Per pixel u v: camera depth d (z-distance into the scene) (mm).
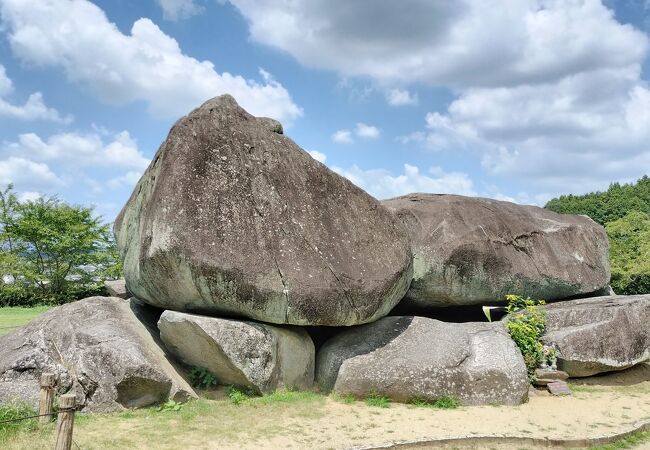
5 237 24891
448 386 8531
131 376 7648
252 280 8289
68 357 8117
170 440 6523
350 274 9078
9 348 8555
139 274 8891
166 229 8117
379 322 9797
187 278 8195
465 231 11234
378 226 9867
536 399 8992
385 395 8523
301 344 9086
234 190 8742
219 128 9062
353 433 7031
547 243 12516
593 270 12898
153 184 9117
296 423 7340
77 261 25625
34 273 24719
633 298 11211
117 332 8469
